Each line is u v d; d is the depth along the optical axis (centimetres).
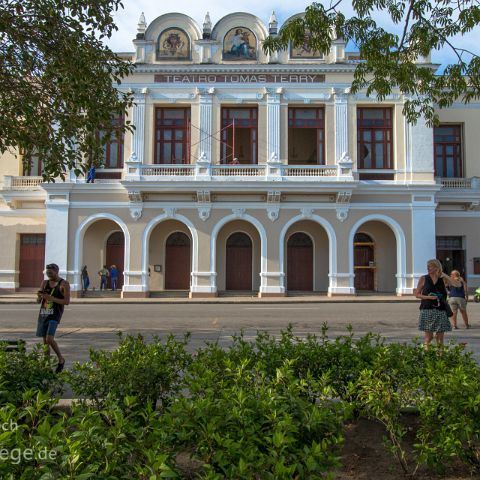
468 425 370
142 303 2284
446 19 702
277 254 2495
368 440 463
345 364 510
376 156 2598
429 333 860
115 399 421
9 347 594
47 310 816
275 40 756
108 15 895
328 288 2580
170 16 2602
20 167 2759
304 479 285
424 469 412
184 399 351
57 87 907
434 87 793
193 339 1184
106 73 932
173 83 2580
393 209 2527
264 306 2102
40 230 2727
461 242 2728
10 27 839
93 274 2697
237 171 2519
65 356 958
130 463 306
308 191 2459
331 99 2567
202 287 2480
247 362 453
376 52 736
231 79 2581
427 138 2561
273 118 2553
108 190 2525
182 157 2602
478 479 395
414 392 424
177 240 2723
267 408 336
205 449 304
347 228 2506
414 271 2498
